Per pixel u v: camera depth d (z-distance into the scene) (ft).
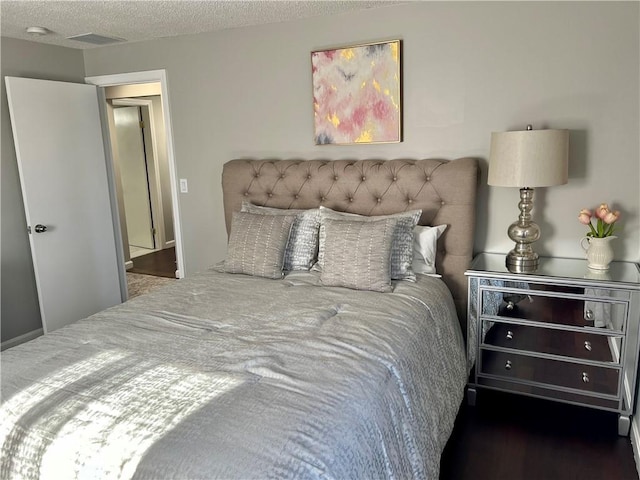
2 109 10.93
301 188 10.10
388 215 8.89
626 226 8.23
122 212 18.30
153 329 6.47
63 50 12.05
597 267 7.70
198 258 12.39
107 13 9.17
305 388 4.78
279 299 7.54
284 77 10.44
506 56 8.52
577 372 7.57
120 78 12.22
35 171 11.13
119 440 4.06
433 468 5.83
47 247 11.50
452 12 8.78
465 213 8.70
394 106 9.41
